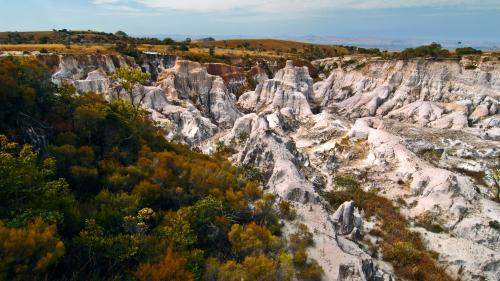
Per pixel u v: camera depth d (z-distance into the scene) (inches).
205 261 1005.8
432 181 2015.3
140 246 956.0
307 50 7775.6
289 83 4421.8
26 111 1325.0
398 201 2027.6
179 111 3437.5
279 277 1046.4
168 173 1392.7
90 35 7613.2
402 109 4153.5
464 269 1524.4
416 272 1433.3
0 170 901.8
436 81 4303.6
